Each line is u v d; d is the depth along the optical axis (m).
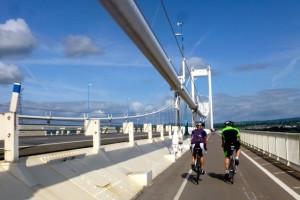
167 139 30.11
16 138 6.91
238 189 10.14
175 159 20.00
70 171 8.42
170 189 10.59
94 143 11.31
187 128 59.78
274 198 8.75
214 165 16.91
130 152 14.92
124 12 11.88
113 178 10.09
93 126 11.35
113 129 48.59
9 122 6.79
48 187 7.00
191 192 9.97
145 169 13.88
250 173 13.34
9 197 5.87
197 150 12.19
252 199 8.73
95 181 8.96
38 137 28.23
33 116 24.78
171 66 24.80
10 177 6.38
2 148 12.55
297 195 9.03
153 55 18.59
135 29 13.76
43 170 7.47
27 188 6.43
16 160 6.88
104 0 10.80
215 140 48.38
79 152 10.26
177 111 31.62
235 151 12.35
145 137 27.81
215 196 9.27
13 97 6.94
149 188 10.91
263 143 22.44
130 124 16.44
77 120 25.41
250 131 29.73
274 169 14.28
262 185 10.63
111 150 12.91
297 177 12.01
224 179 12.16
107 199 8.51
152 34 16.05
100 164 10.54
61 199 6.93
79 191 7.84
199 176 12.77
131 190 10.16
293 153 13.82
